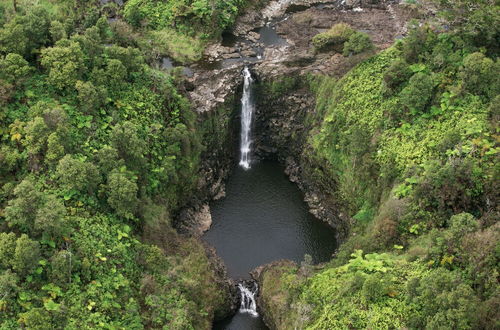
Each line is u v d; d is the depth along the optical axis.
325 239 57.78
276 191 64.00
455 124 49.09
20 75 48.47
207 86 63.91
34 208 38.69
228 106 63.88
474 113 48.97
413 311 36.06
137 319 39.41
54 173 44.03
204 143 61.16
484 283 35.03
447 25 57.03
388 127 53.50
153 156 53.03
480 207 43.50
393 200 47.16
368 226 50.38
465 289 33.06
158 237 49.00
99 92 50.72
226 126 64.12
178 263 47.62
